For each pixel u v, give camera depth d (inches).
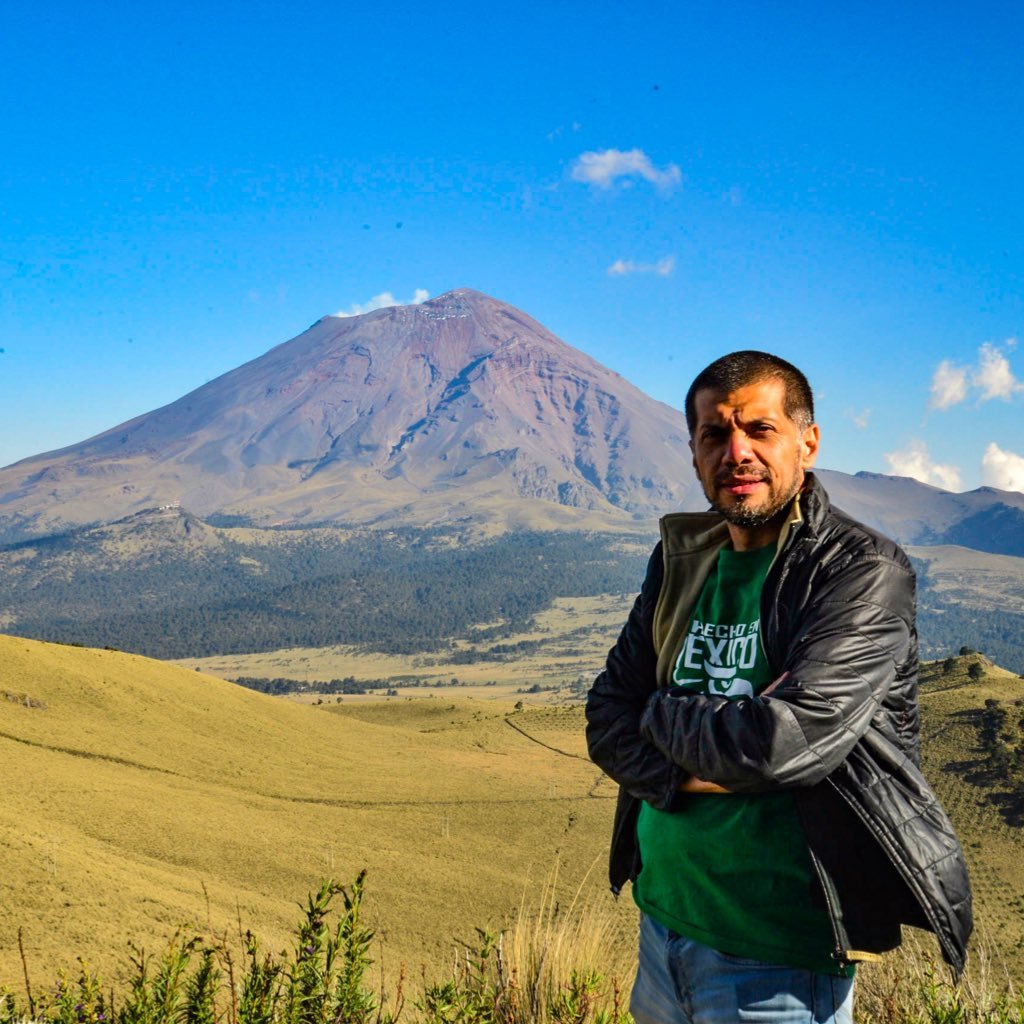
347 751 4867.1
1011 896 2299.5
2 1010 102.7
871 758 80.8
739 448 87.0
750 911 82.2
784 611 85.3
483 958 122.3
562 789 4200.3
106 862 2032.5
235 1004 103.0
